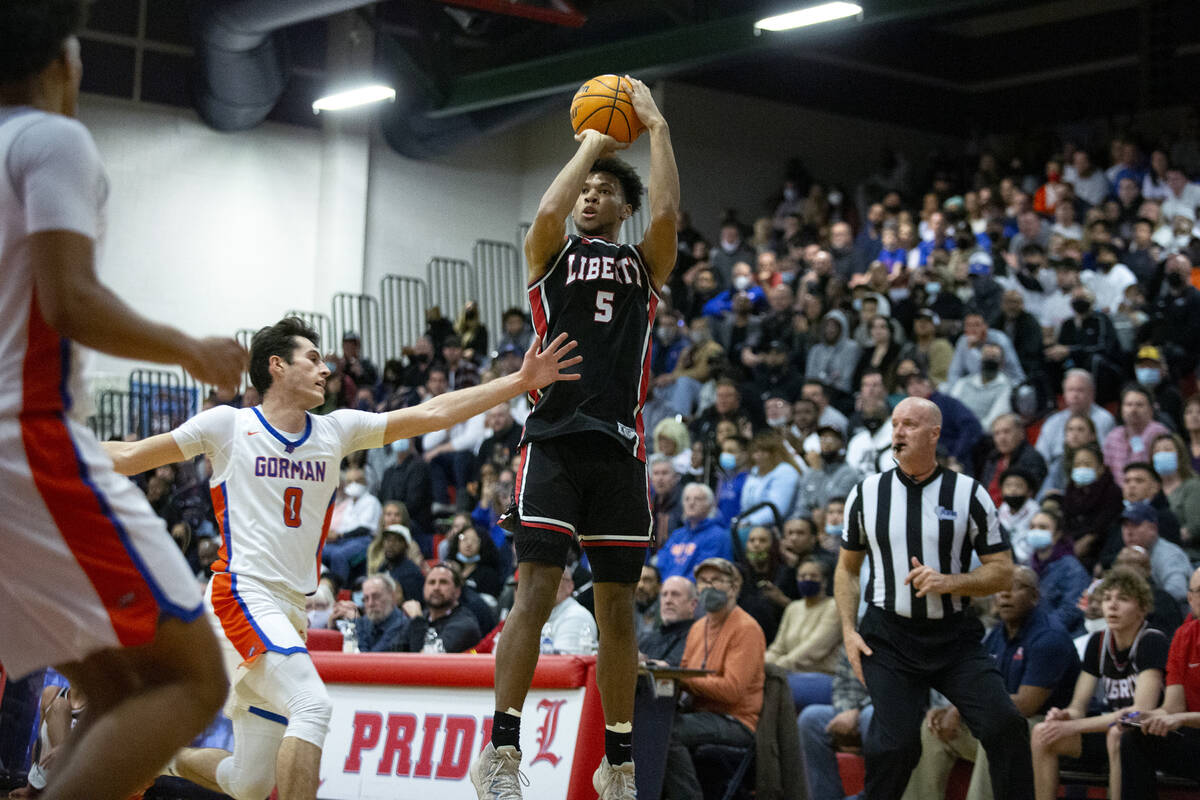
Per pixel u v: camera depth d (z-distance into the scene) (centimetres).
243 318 1689
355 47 1717
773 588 819
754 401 1195
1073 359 1179
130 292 1628
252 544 437
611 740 392
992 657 543
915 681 543
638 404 391
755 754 639
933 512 543
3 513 216
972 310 1284
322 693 420
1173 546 763
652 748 561
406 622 832
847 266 1534
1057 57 1972
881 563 550
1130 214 1469
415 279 1773
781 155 1848
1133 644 597
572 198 386
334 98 1516
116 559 219
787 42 1230
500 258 1833
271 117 1722
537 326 395
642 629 809
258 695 432
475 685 543
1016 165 1691
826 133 1900
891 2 1170
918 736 539
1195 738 555
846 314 1304
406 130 1636
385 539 994
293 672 419
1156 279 1261
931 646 539
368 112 1756
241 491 441
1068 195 1497
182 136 1667
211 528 1248
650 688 558
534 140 1852
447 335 1608
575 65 1403
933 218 1461
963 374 1177
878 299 1323
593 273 388
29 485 216
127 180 1633
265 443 443
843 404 1199
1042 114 1986
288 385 447
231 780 439
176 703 224
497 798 362
